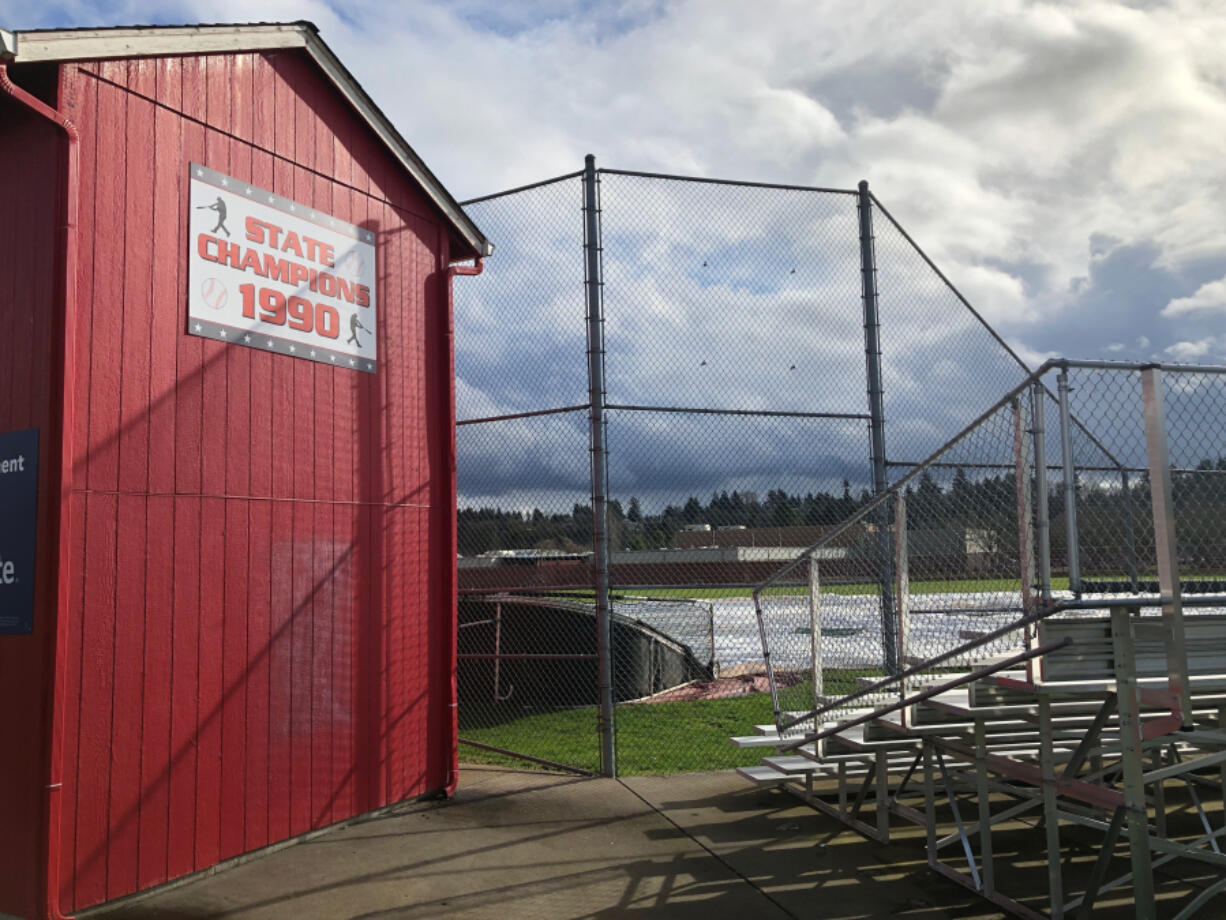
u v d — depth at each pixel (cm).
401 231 637
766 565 719
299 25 541
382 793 581
